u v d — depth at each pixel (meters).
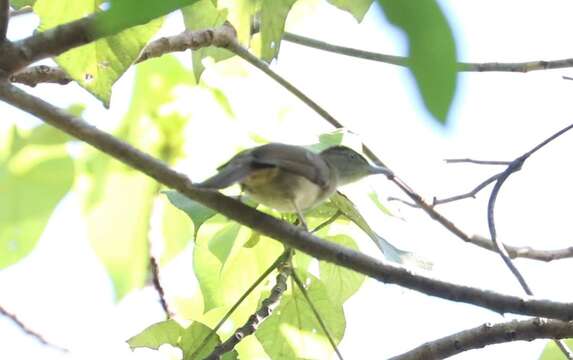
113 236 10.75
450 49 2.02
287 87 8.86
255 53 8.97
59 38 5.43
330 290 8.38
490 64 9.30
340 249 5.97
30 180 9.98
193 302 10.20
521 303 6.07
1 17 5.34
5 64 5.46
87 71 6.05
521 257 9.75
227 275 8.78
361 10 6.76
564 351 7.91
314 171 7.04
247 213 6.04
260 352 8.96
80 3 6.32
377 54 9.39
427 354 7.90
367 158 9.20
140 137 10.50
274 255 8.70
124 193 10.70
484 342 7.84
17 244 10.02
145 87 10.53
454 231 9.23
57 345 9.96
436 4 2.02
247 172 6.39
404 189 9.14
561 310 6.03
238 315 8.84
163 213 10.55
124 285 10.62
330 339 7.51
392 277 5.99
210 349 7.70
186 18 7.98
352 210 7.52
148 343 7.77
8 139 10.02
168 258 10.52
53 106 5.60
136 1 2.28
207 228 8.51
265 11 6.09
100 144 5.66
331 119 9.02
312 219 8.38
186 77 10.54
